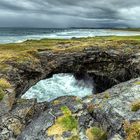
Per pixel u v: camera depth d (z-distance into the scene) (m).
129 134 17.61
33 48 67.25
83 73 61.44
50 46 72.56
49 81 58.00
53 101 27.36
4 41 132.38
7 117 24.58
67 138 19.94
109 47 65.06
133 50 61.53
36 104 27.95
